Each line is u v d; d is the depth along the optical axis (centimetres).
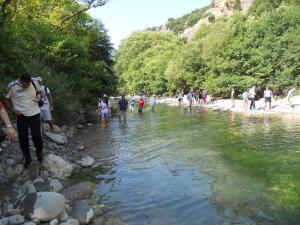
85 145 1365
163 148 1298
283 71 3862
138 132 1753
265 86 4119
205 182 859
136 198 748
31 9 2439
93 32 3216
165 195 768
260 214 661
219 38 4778
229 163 1047
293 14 3997
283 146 1288
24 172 826
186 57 5816
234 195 764
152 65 8212
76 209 647
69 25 3034
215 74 4978
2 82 984
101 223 622
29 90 841
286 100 3472
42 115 1395
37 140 870
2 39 1069
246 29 4597
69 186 812
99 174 932
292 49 3759
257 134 1587
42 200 621
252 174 926
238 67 4422
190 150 1251
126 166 1020
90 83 2503
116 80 3219
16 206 641
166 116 2731
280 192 780
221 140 1450
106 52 3397
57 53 2109
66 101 1795
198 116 2645
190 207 699
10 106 834
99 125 2125
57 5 2734
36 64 1714
